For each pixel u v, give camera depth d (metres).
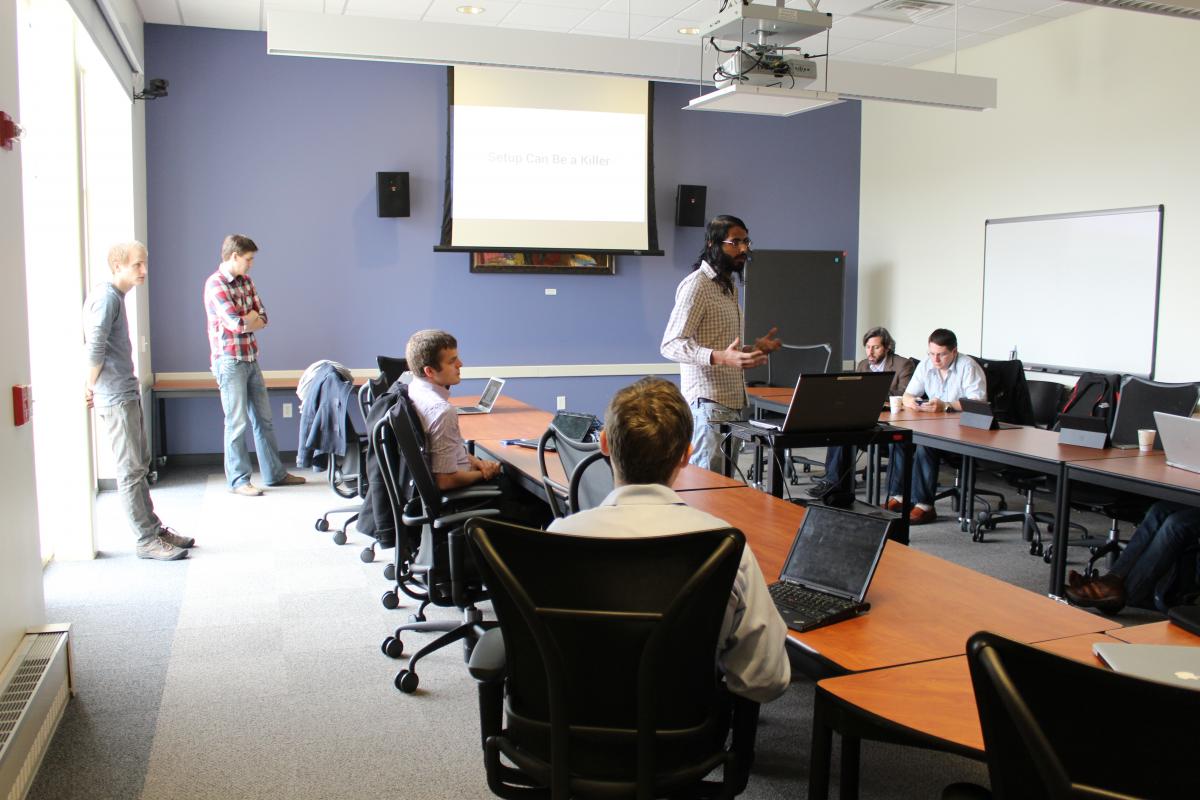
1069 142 6.23
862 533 1.95
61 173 4.19
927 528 5.19
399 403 2.88
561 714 1.45
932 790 2.35
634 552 1.42
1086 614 1.85
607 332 7.75
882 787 2.36
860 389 3.57
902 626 1.78
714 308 3.67
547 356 7.59
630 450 1.62
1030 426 5.16
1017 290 6.70
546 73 7.18
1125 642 1.68
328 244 6.95
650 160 7.54
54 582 3.97
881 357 6.12
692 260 7.94
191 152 6.56
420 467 2.87
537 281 7.49
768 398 5.72
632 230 7.54
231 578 4.06
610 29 6.53
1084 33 6.07
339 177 6.91
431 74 7.05
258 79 6.66
